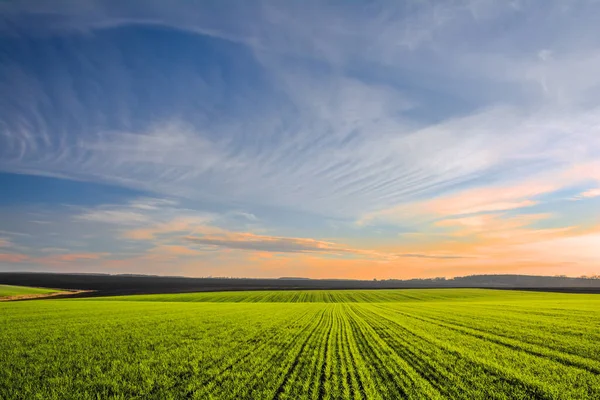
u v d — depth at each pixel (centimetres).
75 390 1369
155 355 1962
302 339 2481
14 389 1380
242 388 1368
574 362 1831
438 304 6353
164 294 9662
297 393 1302
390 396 1280
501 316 4053
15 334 2641
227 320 3644
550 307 5297
